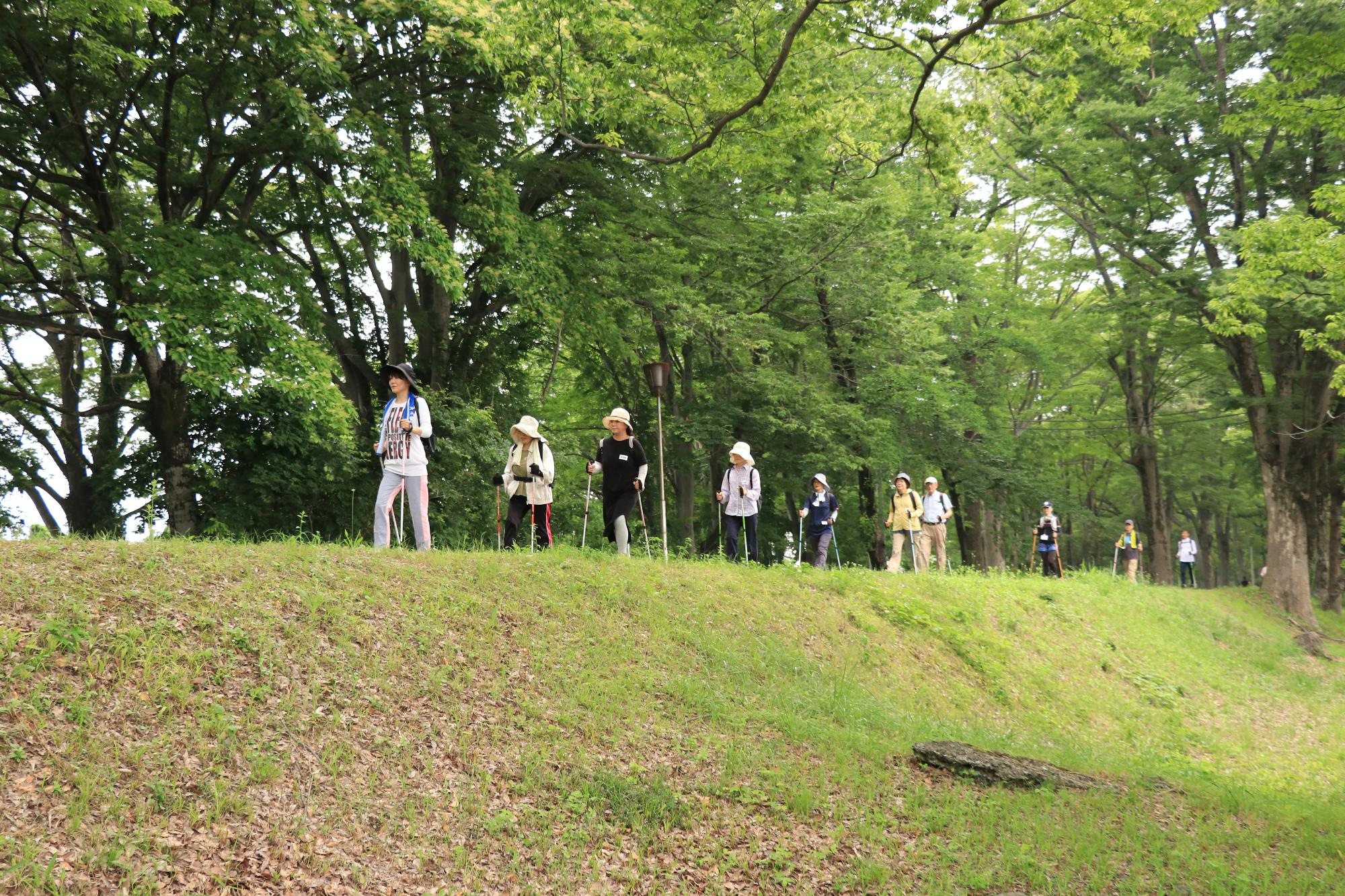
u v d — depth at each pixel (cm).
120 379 2053
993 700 1288
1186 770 1093
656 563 1234
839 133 1580
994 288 3005
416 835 554
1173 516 4909
